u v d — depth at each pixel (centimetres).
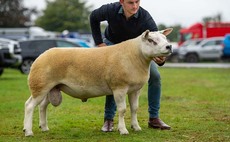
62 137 859
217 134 880
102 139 832
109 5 912
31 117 859
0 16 7319
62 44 2944
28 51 2922
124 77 836
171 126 960
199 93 1656
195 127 949
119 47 851
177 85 2016
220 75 2700
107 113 920
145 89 1819
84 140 827
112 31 920
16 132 916
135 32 906
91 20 932
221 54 4884
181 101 1420
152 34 827
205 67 3728
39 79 845
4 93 1688
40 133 896
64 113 1167
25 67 2925
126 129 871
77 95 871
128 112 1175
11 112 1198
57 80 857
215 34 5850
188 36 5931
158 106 930
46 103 903
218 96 1555
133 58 838
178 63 4831
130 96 884
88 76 852
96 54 855
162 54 817
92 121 1041
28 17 7794
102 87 858
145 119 1064
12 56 2453
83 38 4928
